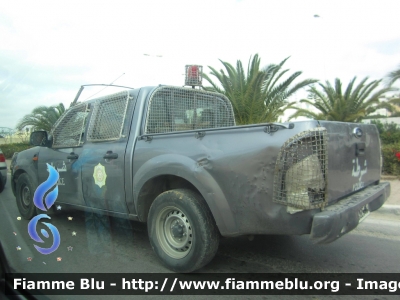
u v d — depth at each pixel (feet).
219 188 10.36
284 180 9.22
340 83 52.65
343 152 10.62
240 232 10.27
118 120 13.73
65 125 16.37
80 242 14.65
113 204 13.64
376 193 11.76
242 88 40.96
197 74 16.30
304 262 12.71
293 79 40.55
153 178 12.07
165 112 14.21
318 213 9.19
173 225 11.82
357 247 14.30
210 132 10.82
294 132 9.20
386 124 49.52
